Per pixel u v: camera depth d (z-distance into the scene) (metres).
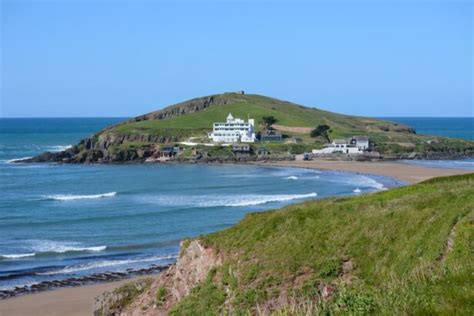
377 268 25.05
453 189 32.75
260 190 105.94
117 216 77.94
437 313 12.38
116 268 52.59
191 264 32.81
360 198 37.12
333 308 14.62
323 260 26.91
